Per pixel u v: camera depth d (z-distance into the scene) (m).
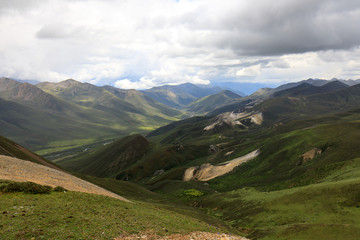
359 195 51.34
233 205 82.19
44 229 21.98
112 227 26.09
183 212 66.62
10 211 25.56
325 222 45.75
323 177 86.44
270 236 45.91
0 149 75.12
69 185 47.75
